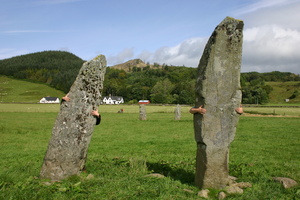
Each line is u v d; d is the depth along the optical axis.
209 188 6.80
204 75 6.77
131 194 6.28
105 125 27.33
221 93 6.87
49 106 74.38
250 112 46.56
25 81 187.25
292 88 140.00
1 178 7.56
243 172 8.68
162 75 194.12
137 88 133.38
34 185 6.85
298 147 14.43
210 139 6.81
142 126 26.39
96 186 6.87
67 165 7.66
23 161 11.30
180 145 15.46
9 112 46.22
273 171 8.99
